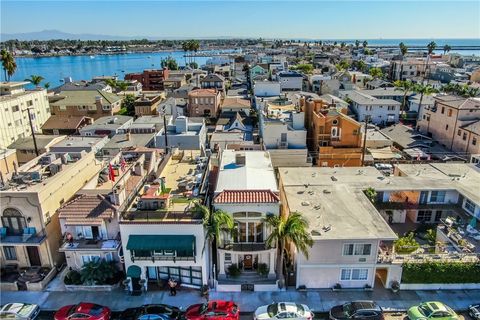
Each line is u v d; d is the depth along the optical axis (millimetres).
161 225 31625
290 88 117938
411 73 164250
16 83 82750
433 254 33688
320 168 47594
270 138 60062
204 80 119812
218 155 51656
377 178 43688
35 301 32500
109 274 33219
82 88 114125
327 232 31984
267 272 34281
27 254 35188
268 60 186375
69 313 29734
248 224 33125
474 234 36031
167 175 41250
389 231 32250
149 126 73812
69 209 33750
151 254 32406
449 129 70250
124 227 31766
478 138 61812
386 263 32688
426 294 33031
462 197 40562
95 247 32875
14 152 58875
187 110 98750
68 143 63625
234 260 34406
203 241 32000
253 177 36219
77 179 40406
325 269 32969
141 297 32906
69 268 34500
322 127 59562
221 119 85188
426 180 42812
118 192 34156
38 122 84812
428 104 88938
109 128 76375
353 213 35125
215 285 33812
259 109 82125
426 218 43531
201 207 32312
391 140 69250
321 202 37219
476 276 33062
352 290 33500
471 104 67875
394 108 92000
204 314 29656
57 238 36344
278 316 29234
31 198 33125
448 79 151000
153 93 118562
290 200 37562
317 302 32094
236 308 30375
